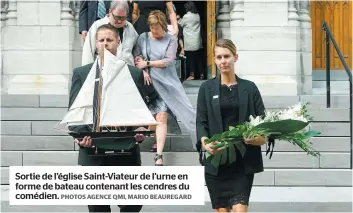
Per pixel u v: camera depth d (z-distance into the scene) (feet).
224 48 42.86
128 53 61.46
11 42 83.20
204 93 43.29
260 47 81.87
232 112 42.91
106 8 71.41
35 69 82.84
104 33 42.04
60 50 82.84
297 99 76.38
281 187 66.74
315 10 95.14
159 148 63.52
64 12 83.30
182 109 65.41
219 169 42.91
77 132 40.47
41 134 72.33
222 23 86.84
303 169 68.13
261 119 41.88
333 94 80.38
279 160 68.59
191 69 97.14
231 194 42.91
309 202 59.47
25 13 83.05
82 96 41.42
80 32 72.02
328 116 72.38
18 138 70.90
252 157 42.45
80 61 84.23
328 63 74.49
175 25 70.74
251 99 43.01
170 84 64.64
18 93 82.33
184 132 70.95
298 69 82.53
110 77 41.45
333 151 70.38
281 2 81.92
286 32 81.92
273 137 41.93
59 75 82.79
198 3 102.63
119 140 41.01
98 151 41.83
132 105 41.52
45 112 73.46
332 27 95.40
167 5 71.41
